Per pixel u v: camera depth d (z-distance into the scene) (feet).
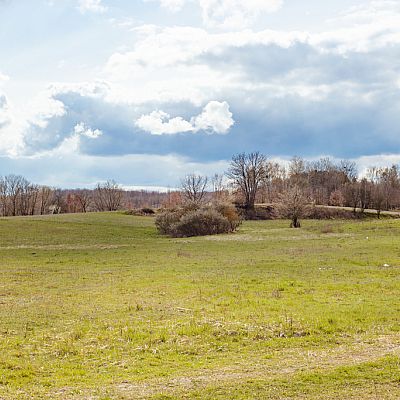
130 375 43.09
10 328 60.08
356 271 102.94
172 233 247.70
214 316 64.28
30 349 51.34
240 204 443.73
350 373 41.14
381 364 43.34
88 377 42.93
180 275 102.94
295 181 542.98
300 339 54.39
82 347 51.96
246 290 83.87
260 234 226.99
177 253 149.48
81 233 252.21
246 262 121.80
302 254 135.74
